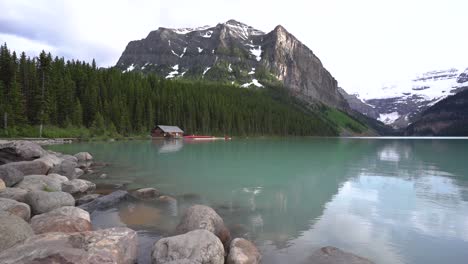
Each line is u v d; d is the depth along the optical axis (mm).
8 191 14492
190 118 121875
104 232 9367
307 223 14547
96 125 87375
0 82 74500
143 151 52250
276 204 17953
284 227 13961
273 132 158000
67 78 89938
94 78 105125
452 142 110312
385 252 11422
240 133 135625
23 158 25453
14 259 7156
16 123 71375
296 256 10898
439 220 15055
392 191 21703
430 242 12336
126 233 9672
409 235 13055
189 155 46875
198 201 18484
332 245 11977
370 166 35750
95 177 26078
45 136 73125
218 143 84625
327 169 32719
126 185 22875
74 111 86125
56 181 18547
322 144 89812
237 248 10211
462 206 17594
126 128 98812
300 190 21875
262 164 36594
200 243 9344
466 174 29594
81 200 16844
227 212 16266
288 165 35969
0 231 8555
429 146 81750
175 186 22781
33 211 13625
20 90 76125
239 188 22359
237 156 46688
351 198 19562
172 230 13133
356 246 11922
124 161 37781
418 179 26719
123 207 16500
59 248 7668
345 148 70812
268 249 11484
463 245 12047
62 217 10922
